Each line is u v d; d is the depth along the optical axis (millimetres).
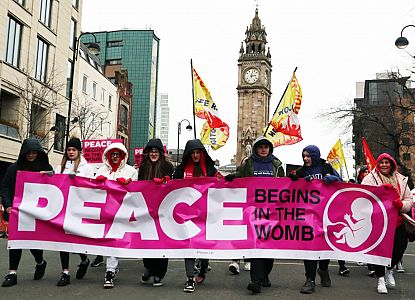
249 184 6867
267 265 6898
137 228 6820
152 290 6473
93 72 39125
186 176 7121
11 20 24531
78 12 34000
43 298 5852
